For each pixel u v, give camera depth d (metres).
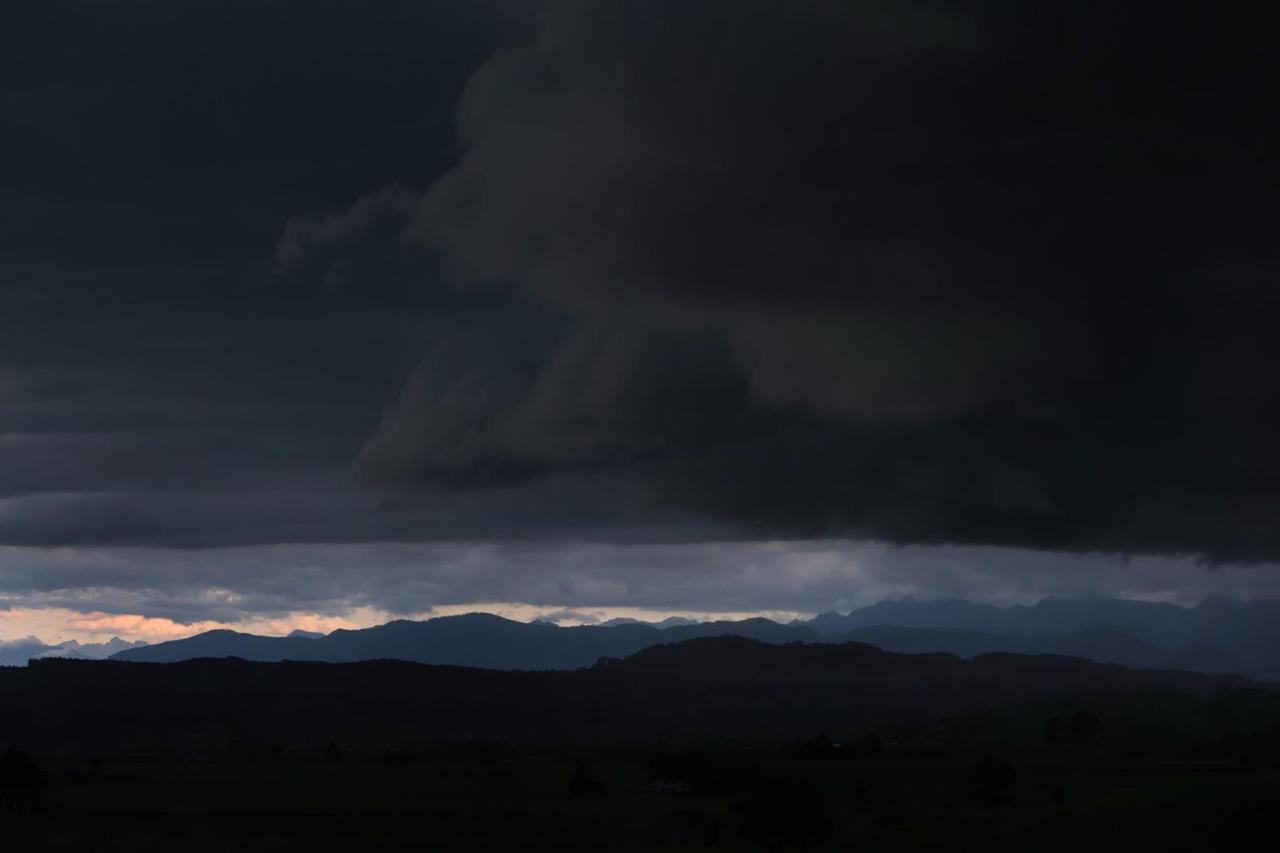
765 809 146.75
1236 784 142.25
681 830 169.25
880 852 128.12
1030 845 121.88
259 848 168.62
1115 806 134.25
